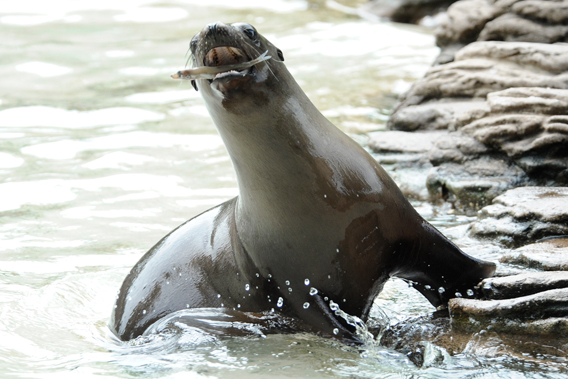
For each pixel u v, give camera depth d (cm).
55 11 8750
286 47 7031
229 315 2348
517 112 3462
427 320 2338
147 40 7400
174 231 2634
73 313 2580
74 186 3822
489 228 2853
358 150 2275
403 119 4334
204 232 2523
